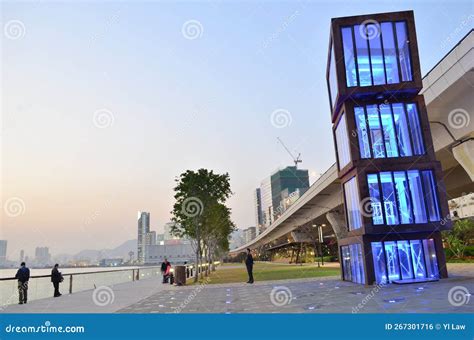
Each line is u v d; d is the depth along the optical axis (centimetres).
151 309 1486
